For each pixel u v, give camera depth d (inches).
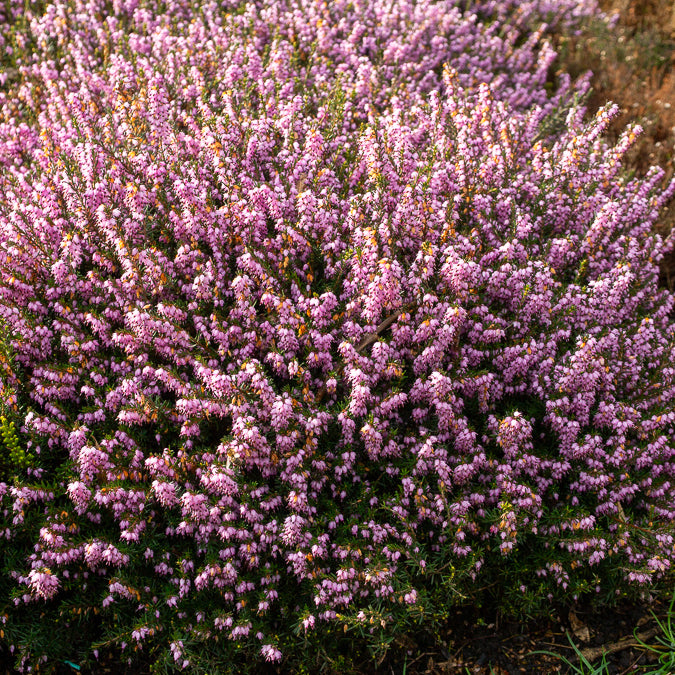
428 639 29.9
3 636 27.9
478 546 29.8
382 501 29.5
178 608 28.2
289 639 28.5
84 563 28.6
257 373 28.0
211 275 30.2
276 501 28.3
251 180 32.1
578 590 29.5
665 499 30.6
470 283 30.5
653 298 34.7
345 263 30.3
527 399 31.7
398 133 33.9
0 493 28.3
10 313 29.5
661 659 29.5
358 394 28.3
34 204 32.5
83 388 28.9
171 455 28.6
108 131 34.1
